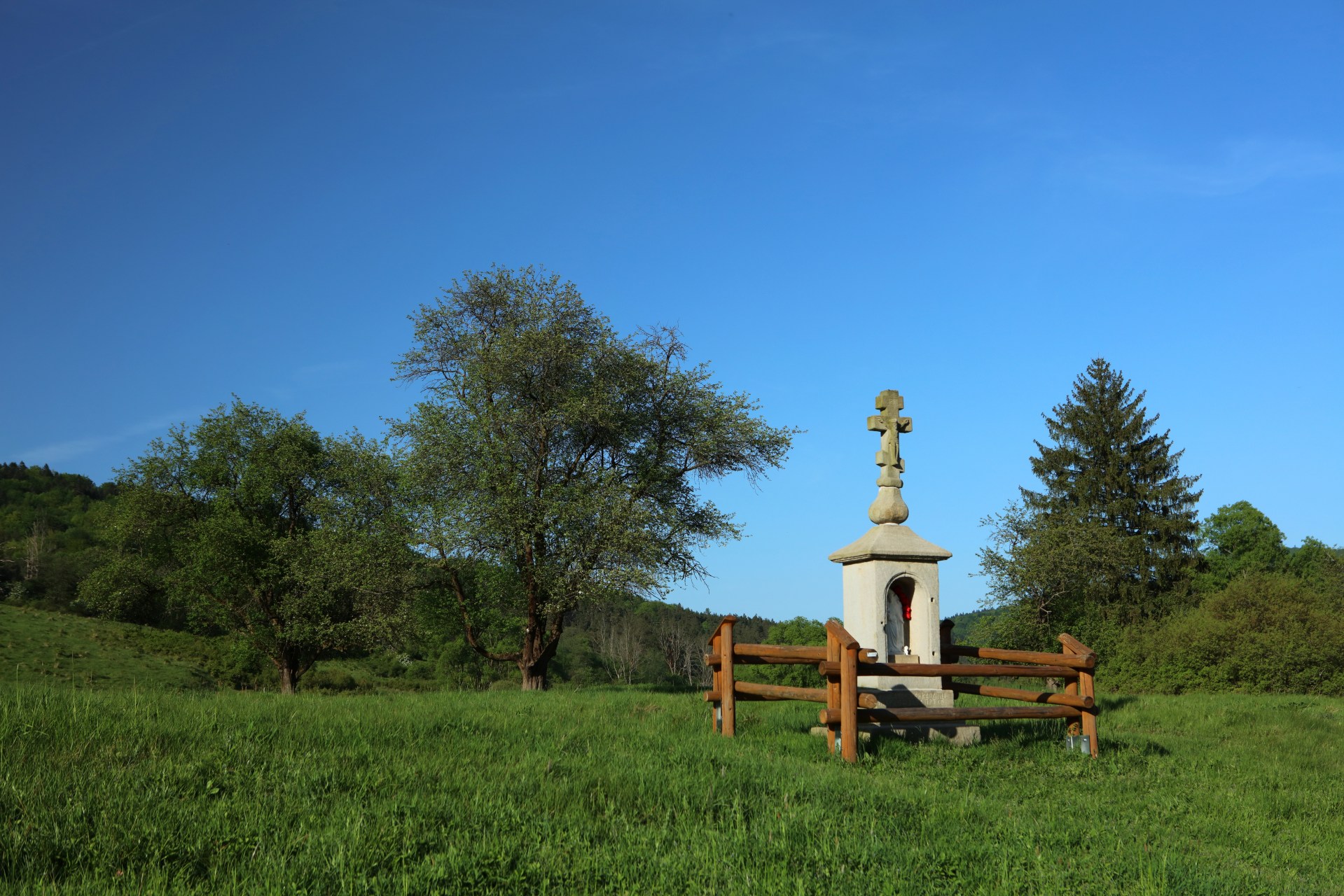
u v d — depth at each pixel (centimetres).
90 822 543
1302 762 1230
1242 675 2795
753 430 2397
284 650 3772
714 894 495
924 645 1212
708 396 2420
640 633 9488
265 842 532
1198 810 900
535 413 2292
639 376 2361
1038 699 1155
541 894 486
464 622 2533
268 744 778
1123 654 3183
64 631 4800
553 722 1034
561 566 2194
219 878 481
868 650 1038
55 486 12494
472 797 655
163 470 3794
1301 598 2975
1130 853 672
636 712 1274
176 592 3697
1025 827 718
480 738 877
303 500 3816
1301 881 670
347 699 1253
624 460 2445
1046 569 3556
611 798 688
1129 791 959
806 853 582
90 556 4009
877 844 609
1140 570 4825
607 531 2145
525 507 2191
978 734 1170
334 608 3428
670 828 626
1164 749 1223
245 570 3622
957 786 906
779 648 1102
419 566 2402
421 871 493
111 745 721
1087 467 5141
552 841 568
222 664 4694
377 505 2536
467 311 2503
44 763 656
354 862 498
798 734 1120
